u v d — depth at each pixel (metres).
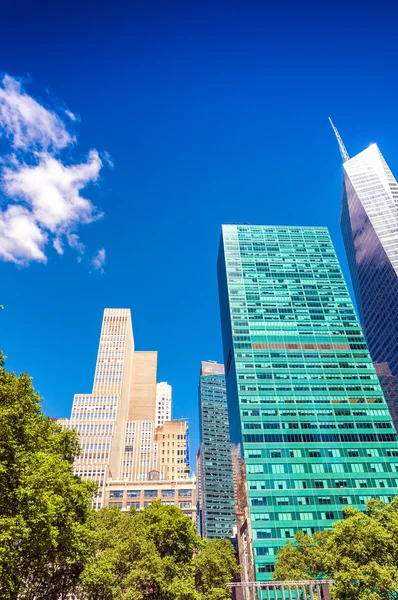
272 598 101.19
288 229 187.50
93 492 51.25
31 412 36.34
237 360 145.62
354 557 53.69
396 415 191.38
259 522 113.62
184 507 142.12
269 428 131.00
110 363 192.88
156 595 53.62
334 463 125.38
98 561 47.97
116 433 172.50
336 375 144.88
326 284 169.25
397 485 122.44
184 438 186.50
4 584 30.64
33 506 29.98
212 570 65.44
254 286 166.00
